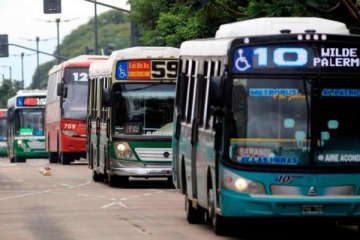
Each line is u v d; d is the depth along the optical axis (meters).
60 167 95.38
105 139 63.84
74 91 97.81
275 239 35.72
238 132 34.25
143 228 39.47
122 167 61.41
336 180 34.06
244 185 34.00
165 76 61.44
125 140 61.25
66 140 97.88
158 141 61.19
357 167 34.16
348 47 34.56
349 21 42.09
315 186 33.97
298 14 40.94
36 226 41.03
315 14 40.88
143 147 61.25
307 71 34.44
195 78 40.62
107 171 63.53
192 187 40.47
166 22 80.06
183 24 77.56
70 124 97.69
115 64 61.44
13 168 94.62
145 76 61.44
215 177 35.38
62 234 37.94
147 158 61.31
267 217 34.22
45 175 80.12
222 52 35.41
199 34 73.00
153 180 71.06
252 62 34.47
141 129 61.41
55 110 103.81
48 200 54.28
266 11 42.50
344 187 34.09
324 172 34.00
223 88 34.38
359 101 34.50
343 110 34.41
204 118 38.12
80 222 42.31
